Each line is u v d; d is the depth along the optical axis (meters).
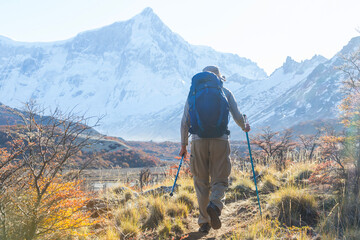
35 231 3.08
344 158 4.60
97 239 3.74
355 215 3.52
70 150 3.31
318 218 3.93
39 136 3.20
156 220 4.43
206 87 3.93
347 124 5.04
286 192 4.40
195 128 3.86
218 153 3.94
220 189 3.88
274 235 3.54
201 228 4.13
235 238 3.55
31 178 3.41
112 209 4.77
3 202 2.94
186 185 6.46
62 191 3.43
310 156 7.59
